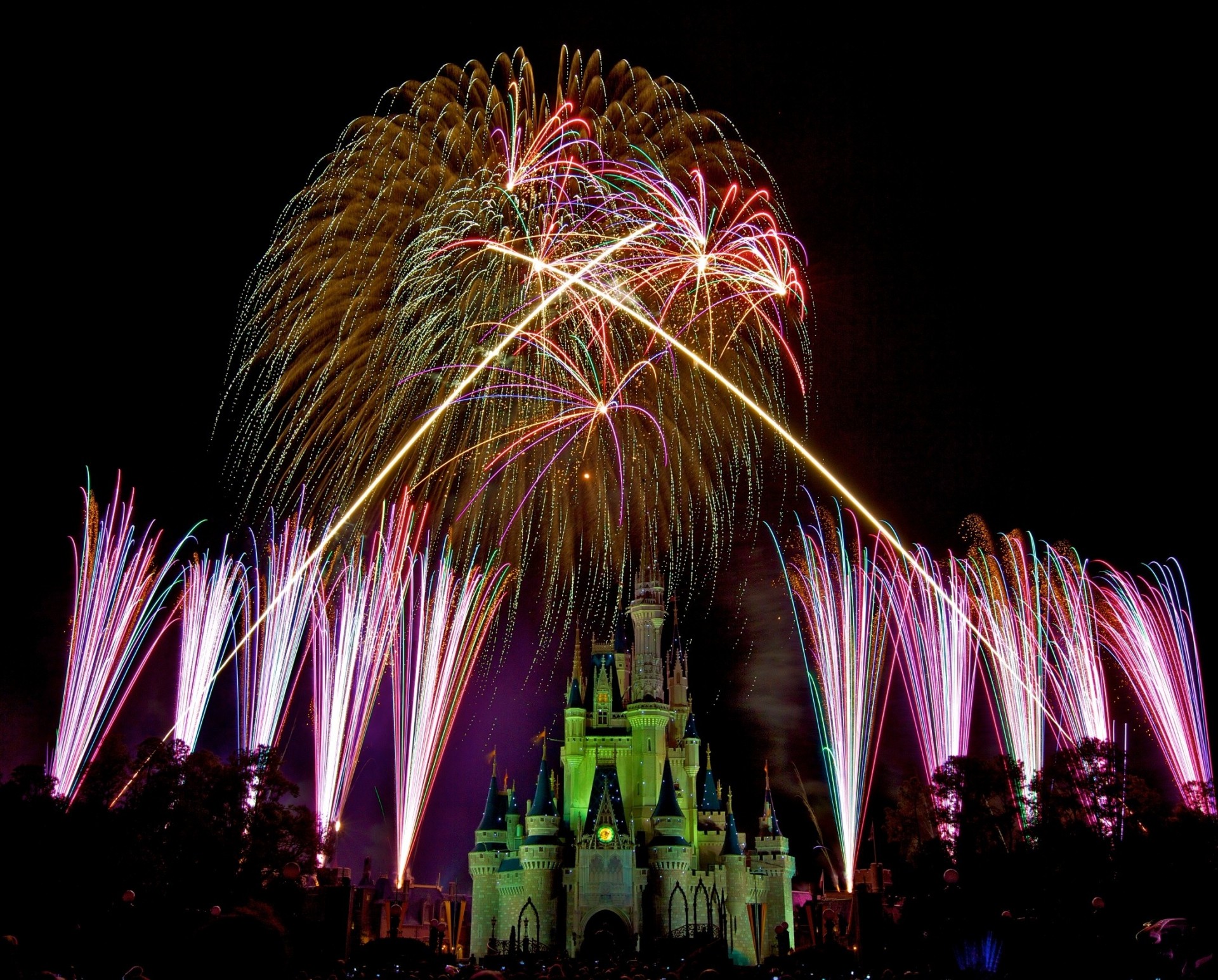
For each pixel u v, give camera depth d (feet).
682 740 541.75
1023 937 117.19
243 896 223.92
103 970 133.39
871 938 178.29
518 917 483.10
